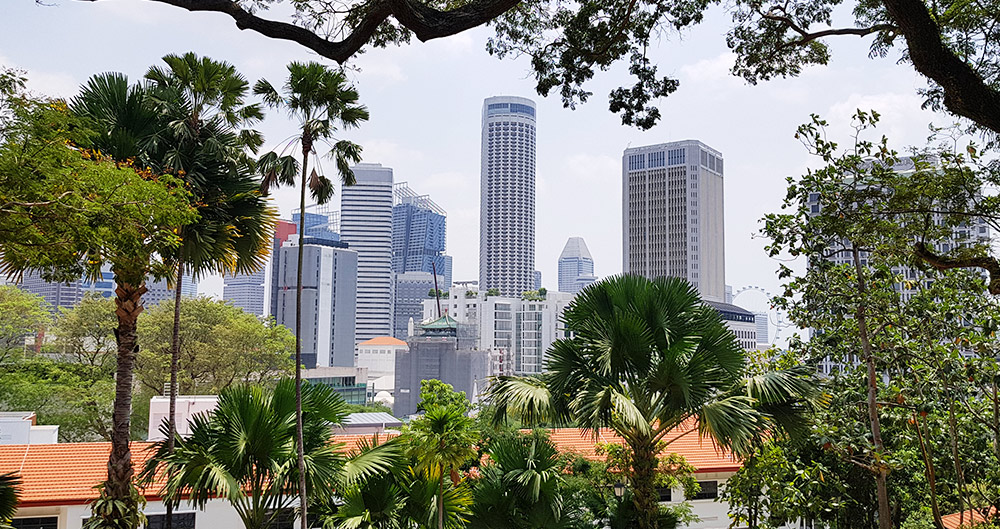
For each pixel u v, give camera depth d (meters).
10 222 9.94
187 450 14.34
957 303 14.28
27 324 40.75
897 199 10.48
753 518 17.97
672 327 14.98
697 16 9.87
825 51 10.89
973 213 9.62
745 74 11.26
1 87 9.48
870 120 11.73
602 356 14.27
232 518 19.42
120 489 14.29
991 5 8.69
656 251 182.62
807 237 13.43
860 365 16.11
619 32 9.73
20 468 19.36
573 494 16.69
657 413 14.34
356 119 15.97
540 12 10.44
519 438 17.52
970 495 16.38
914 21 7.11
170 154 14.94
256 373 51.00
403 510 15.85
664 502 22.17
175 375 15.17
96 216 10.76
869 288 14.98
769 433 16.58
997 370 13.00
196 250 15.23
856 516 19.00
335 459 15.34
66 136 10.61
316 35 7.59
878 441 14.62
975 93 7.01
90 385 41.97
